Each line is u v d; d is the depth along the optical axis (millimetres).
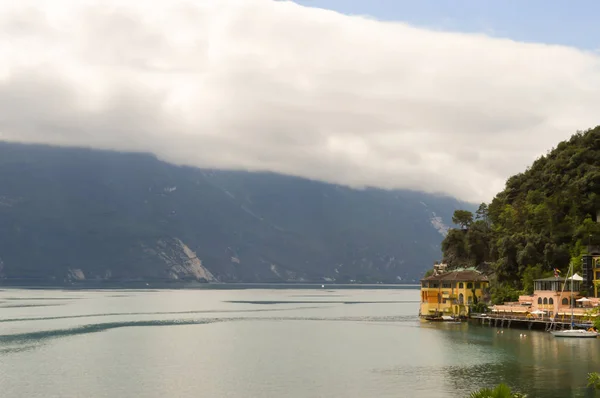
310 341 184125
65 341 182000
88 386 120125
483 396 71562
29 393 114562
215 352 161625
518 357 146875
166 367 139750
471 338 182500
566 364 137500
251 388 118812
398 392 115125
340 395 113312
